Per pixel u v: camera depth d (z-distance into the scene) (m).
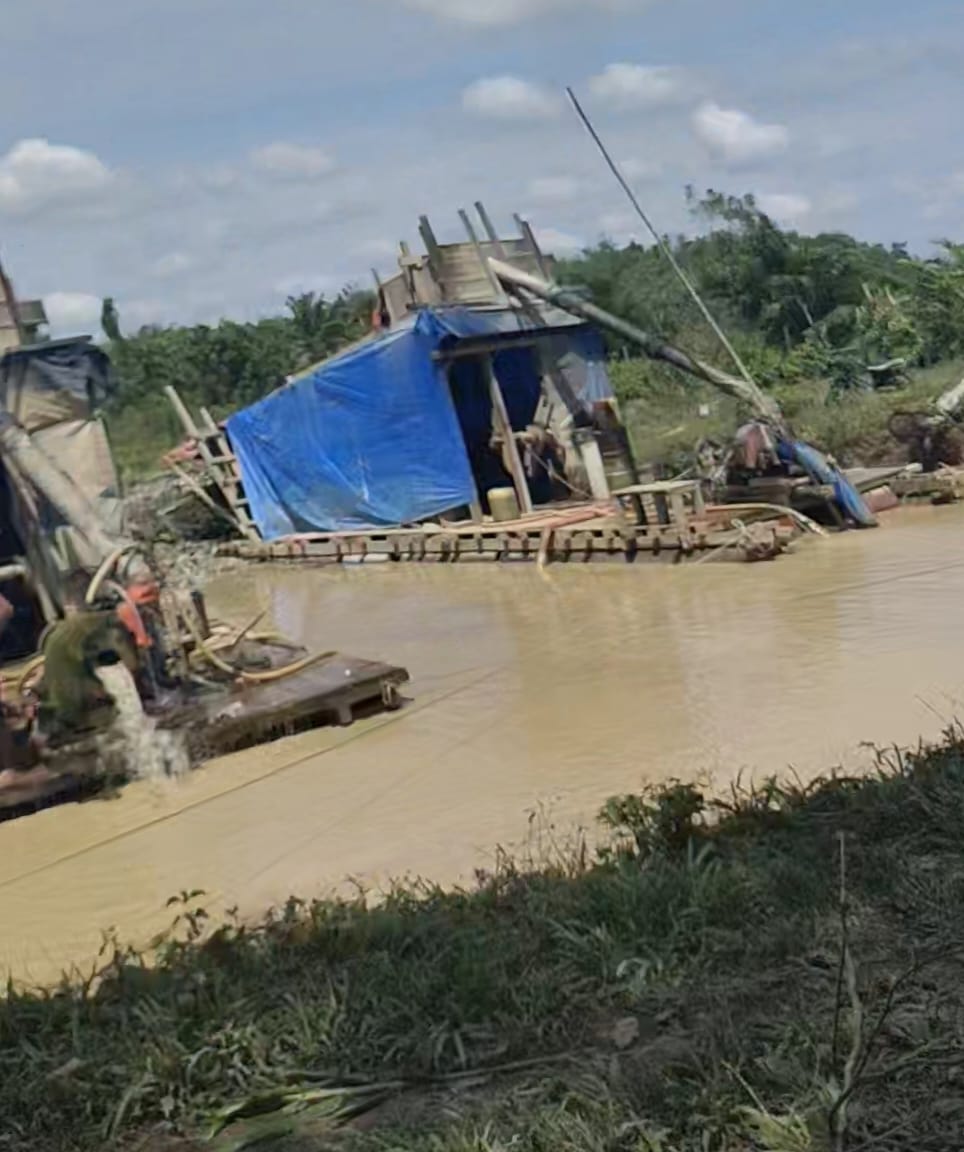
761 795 7.59
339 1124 4.70
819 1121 4.14
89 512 13.70
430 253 25.44
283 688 12.67
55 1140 4.84
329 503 26.36
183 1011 5.54
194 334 32.25
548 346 25.14
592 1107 4.42
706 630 14.44
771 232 35.50
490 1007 5.31
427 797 10.05
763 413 21.73
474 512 24.36
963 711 10.27
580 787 9.79
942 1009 4.79
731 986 5.22
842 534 19.50
